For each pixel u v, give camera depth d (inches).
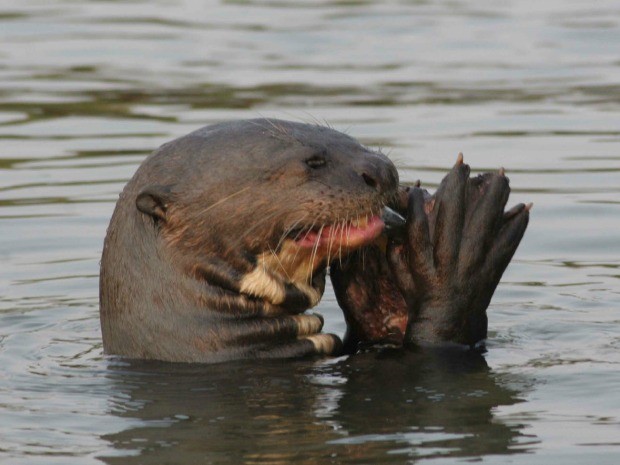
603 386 530.6
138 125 1085.1
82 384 556.1
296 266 598.2
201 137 600.7
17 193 898.7
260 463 453.7
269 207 581.3
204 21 1552.7
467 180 599.2
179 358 594.2
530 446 462.6
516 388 532.1
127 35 1465.3
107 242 614.9
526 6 1615.4
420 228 589.6
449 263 591.8
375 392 534.3
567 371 554.3
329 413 506.6
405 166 935.7
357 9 1614.2
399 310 630.5
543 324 642.8
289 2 1673.2
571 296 698.2
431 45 1403.8
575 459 449.7
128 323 603.5
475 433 477.7
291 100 1152.8
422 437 474.3
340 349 620.1
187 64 1320.1
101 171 950.4
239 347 594.9
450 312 597.3
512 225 603.2
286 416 504.1
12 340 633.0
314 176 578.2
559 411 500.4
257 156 584.7
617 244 792.3
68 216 848.3
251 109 1116.5
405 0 1680.6
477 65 1305.4
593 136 1035.9
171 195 590.9
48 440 481.1
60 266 762.2
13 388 550.0
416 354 589.3
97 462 458.3
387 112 1109.7
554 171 938.1
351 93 1184.2
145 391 544.4
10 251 784.3
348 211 572.7
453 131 1048.8
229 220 586.2
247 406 518.9
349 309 629.9
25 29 1497.3
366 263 624.4
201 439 479.2
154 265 597.6
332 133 598.2
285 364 585.6
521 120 1085.1
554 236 808.3
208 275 593.0
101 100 1173.1
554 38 1423.5
